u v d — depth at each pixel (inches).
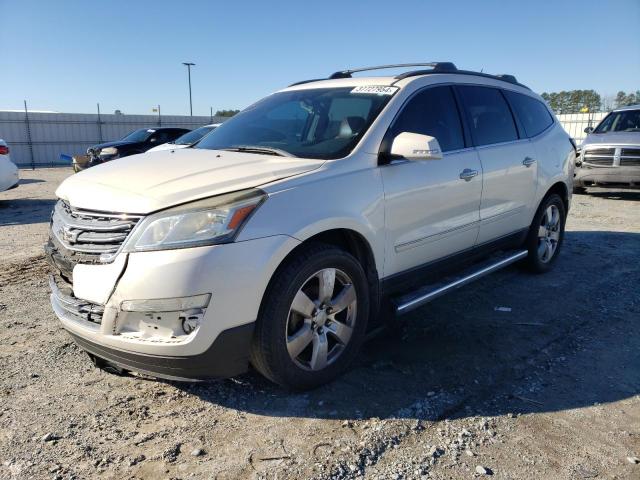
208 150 148.1
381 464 98.7
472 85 178.2
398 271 143.8
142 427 109.6
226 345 106.4
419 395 123.1
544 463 100.0
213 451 101.8
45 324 162.9
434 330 161.0
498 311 177.2
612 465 99.8
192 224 103.7
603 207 400.8
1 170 420.2
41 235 307.3
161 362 106.0
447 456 101.4
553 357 144.3
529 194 196.1
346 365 129.6
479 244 175.5
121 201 110.0
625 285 206.2
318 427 109.8
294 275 112.8
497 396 123.7
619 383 130.8
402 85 151.9
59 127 1190.3
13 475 94.0
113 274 105.2
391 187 135.8
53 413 113.9
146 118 1294.3
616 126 454.3
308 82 179.2
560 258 245.4
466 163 161.9
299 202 115.1
